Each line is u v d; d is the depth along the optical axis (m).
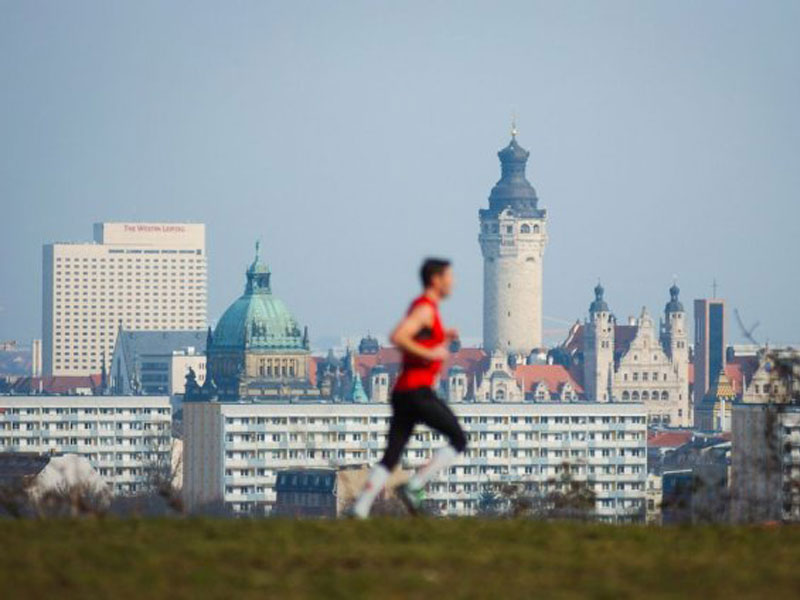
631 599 110.56
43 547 122.88
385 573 115.75
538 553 124.06
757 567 121.38
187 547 122.88
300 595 109.62
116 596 109.12
